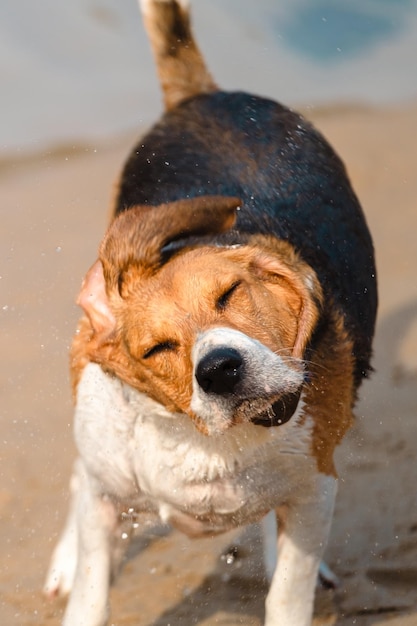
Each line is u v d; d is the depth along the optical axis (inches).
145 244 271.1
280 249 286.2
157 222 273.6
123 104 900.0
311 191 346.0
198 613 338.0
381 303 549.0
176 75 418.0
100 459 294.5
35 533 385.1
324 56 1007.0
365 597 337.1
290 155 359.9
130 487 296.4
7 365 509.0
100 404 291.9
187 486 288.0
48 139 850.8
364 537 366.3
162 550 374.3
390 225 678.5
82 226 682.8
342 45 1029.8
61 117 886.4
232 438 276.8
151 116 880.9
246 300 261.1
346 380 304.7
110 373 279.9
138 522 315.9
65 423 459.5
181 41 420.5
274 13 1064.8
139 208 285.3
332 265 325.4
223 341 248.1
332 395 297.0
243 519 299.7
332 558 357.4
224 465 283.4
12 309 559.5
